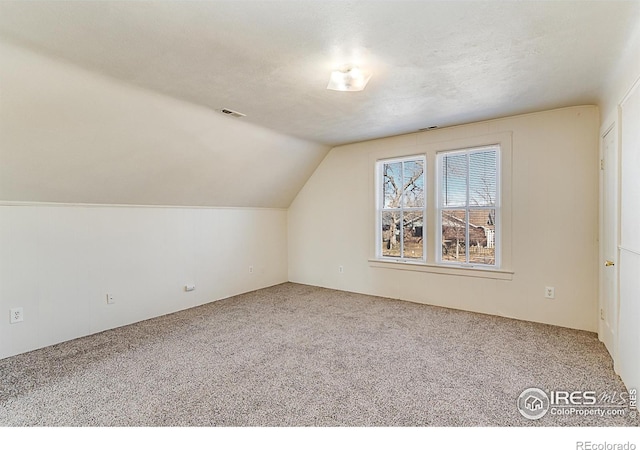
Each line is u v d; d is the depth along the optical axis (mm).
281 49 2008
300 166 4781
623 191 2195
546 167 3281
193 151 3383
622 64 2172
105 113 2535
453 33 1846
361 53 2066
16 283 2719
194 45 1947
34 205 2816
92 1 1530
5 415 1875
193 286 4152
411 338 2986
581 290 3154
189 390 2133
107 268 3322
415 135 4094
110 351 2766
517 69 2312
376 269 4531
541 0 1562
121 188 3254
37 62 2029
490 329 3188
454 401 1987
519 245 3449
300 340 2967
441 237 4031
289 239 5555
